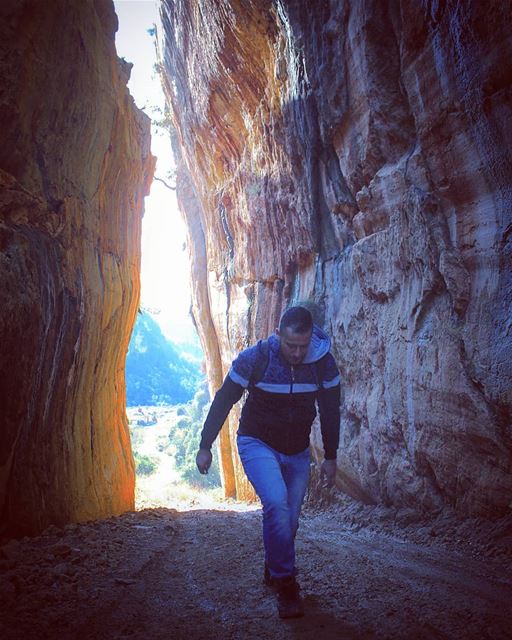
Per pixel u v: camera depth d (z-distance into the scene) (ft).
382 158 27.55
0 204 22.00
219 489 81.82
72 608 11.50
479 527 18.54
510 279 18.56
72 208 28.17
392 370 25.73
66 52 26.86
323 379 12.26
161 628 10.55
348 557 16.47
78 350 28.25
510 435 17.83
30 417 21.97
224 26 44.98
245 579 13.89
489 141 19.06
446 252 21.58
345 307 33.53
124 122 37.99
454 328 21.16
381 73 26.20
